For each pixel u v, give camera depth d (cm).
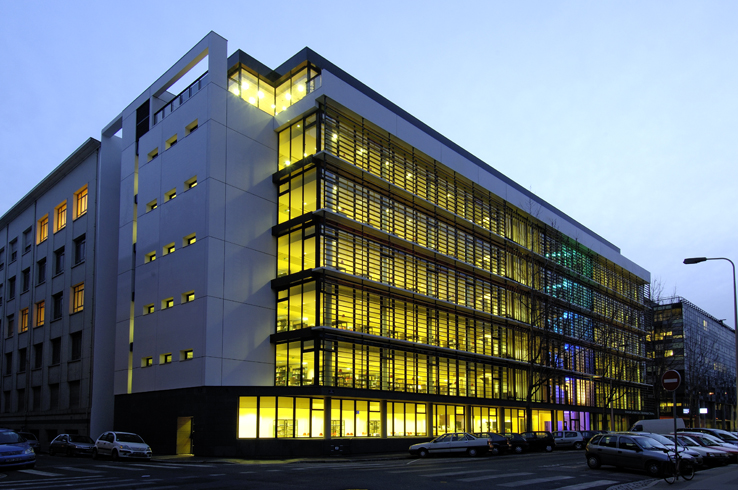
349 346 3509
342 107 3700
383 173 4006
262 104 3881
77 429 4306
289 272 3572
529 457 3098
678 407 10062
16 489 1614
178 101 3838
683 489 1625
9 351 5691
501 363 4769
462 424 4369
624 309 7144
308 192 3553
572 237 6147
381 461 2859
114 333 4350
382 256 3850
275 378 3512
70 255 4856
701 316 11688
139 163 4109
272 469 2298
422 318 4097
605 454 2219
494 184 5016
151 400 3575
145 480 1833
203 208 3422
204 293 3297
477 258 4725
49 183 5347
